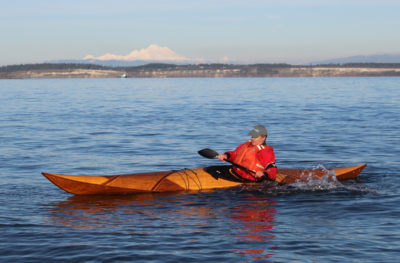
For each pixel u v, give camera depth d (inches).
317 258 195.5
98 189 314.7
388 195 306.7
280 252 202.5
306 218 255.0
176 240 218.2
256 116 908.6
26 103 1360.7
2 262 191.8
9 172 386.0
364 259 193.9
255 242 215.2
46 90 2603.3
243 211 271.0
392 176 368.5
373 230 231.1
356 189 325.1
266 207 279.9
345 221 248.1
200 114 962.1
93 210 274.4
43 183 345.7
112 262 192.5
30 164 422.6
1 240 217.9
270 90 2386.8
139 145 541.0
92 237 222.8
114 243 214.1
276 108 1118.4
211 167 355.3
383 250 203.6
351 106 1152.2
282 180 348.8
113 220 252.5
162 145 541.3
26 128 713.6
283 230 233.0
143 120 841.5
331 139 580.1
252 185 338.3
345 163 426.0
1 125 754.2
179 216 261.0
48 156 466.3
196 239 219.5
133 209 277.0
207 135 629.6
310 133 641.6
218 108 1131.9
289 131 665.6
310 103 1299.2
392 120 804.6
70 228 237.3
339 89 2436.0
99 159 451.8
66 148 518.6
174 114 964.0
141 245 211.6
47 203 290.0
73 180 309.9
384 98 1517.0
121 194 317.4
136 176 336.2
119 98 1679.4
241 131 672.4
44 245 211.8
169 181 331.3
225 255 199.3
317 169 375.9
